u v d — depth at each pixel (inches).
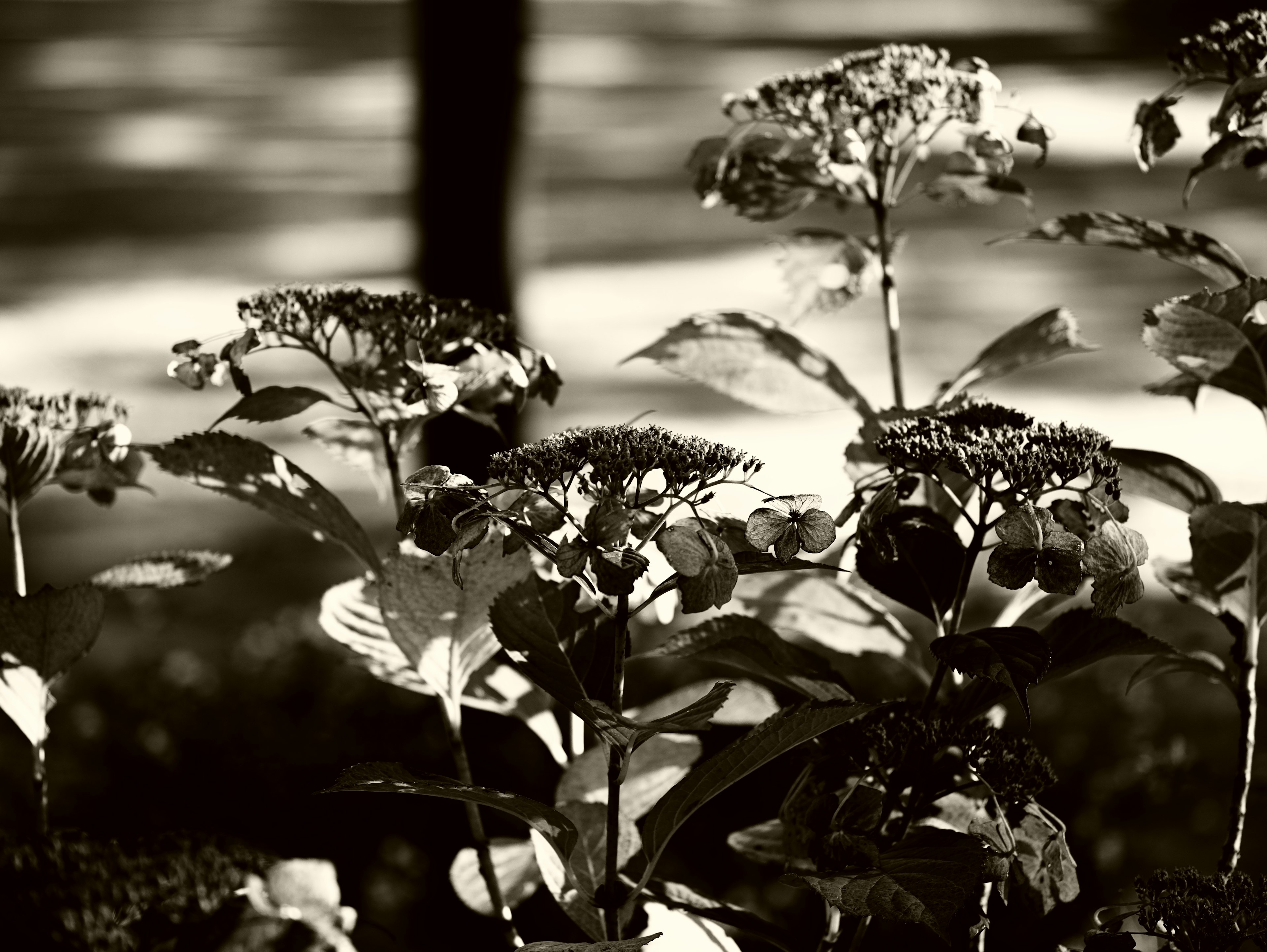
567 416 326.6
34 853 70.7
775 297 439.5
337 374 76.3
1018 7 1060.5
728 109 81.0
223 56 938.7
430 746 115.0
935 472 72.2
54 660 75.7
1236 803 75.6
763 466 70.9
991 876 72.1
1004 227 519.5
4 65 903.1
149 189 611.8
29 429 76.0
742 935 79.8
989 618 173.5
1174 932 71.7
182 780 112.7
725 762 71.7
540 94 786.8
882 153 81.1
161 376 363.3
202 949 70.3
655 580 72.1
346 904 99.1
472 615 75.7
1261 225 486.6
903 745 72.9
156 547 257.1
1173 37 875.4
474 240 132.3
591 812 75.4
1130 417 318.3
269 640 151.9
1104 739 110.1
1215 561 75.5
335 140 715.4
